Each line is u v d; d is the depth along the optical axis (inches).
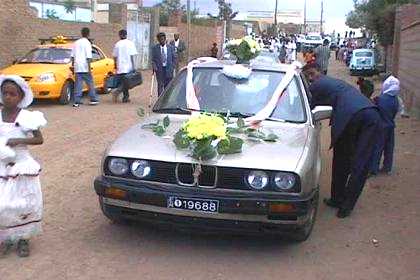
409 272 199.5
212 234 226.2
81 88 586.6
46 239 216.2
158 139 213.8
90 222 235.6
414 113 601.0
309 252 215.0
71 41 680.4
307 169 199.2
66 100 589.0
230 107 247.3
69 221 236.1
